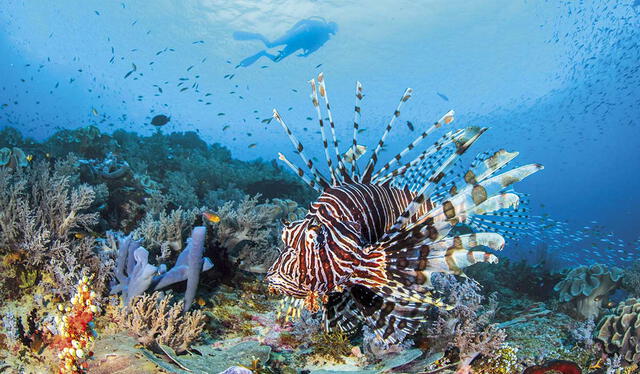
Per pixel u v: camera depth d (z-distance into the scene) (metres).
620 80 5.96
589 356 0.92
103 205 1.16
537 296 1.49
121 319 0.69
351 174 0.51
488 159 0.40
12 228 0.76
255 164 2.94
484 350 0.75
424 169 0.58
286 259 0.39
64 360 0.58
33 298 0.73
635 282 1.31
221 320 0.83
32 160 1.27
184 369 0.60
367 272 0.43
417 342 0.79
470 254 0.41
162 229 0.97
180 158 2.36
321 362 0.73
